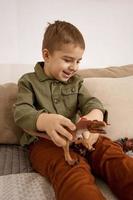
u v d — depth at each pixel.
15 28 1.42
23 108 0.84
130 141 0.99
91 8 1.50
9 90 1.05
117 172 0.72
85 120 0.73
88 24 1.52
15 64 1.30
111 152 0.79
